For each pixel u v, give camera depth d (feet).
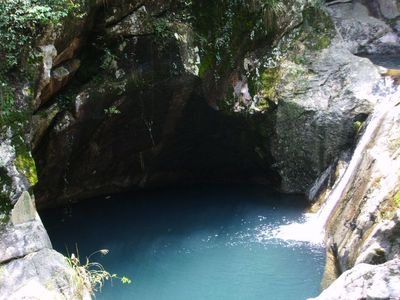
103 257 22.67
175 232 24.70
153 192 30.12
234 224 25.02
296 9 27.89
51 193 26.73
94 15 21.33
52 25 18.90
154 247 23.22
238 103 26.81
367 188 19.02
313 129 26.40
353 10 32.45
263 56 27.48
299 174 27.50
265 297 18.70
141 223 25.99
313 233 23.21
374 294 12.62
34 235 17.25
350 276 13.87
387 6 32.22
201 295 19.19
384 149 20.06
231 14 25.43
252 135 27.81
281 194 28.12
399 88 24.03
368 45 31.86
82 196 28.48
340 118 25.85
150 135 27.02
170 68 24.04
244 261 21.34
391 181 17.63
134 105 24.86
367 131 24.12
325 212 23.85
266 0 26.18
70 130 23.48
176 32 23.61
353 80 26.43
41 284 15.90
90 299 16.89
